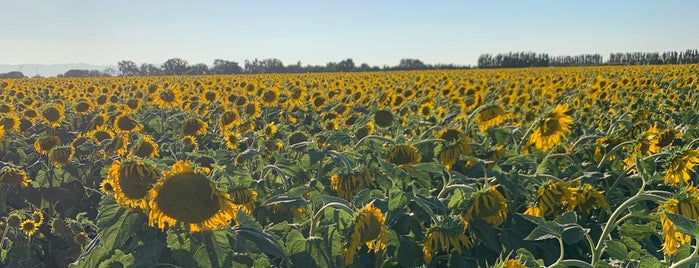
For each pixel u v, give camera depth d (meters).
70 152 6.85
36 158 8.20
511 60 94.31
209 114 11.23
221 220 2.68
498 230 3.99
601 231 4.34
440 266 3.90
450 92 15.61
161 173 2.88
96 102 14.98
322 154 4.64
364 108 12.95
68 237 5.66
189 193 2.61
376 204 3.60
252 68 97.38
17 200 6.26
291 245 3.24
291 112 12.23
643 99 13.88
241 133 8.13
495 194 3.60
